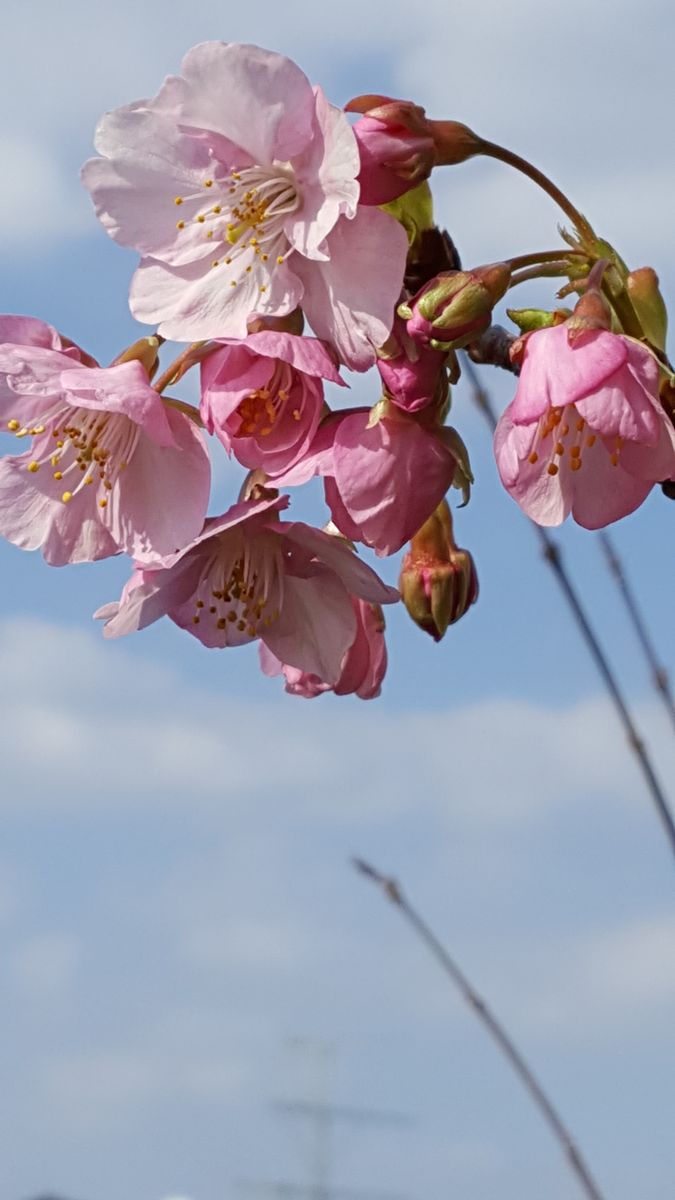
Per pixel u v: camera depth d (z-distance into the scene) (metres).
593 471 0.39
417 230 0.39
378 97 0.39
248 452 0.39
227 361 0.38
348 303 0.38
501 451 0.38
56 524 0.40
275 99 0.39
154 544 0.40
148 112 0.39
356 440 0.39
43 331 0.40
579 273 0.39
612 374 0.38
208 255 0.39
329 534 0.41
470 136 0.39
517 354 0.39
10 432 0.40
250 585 0.41
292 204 0.39
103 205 0.39
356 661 0.41
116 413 0.40
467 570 0.42
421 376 0.38
